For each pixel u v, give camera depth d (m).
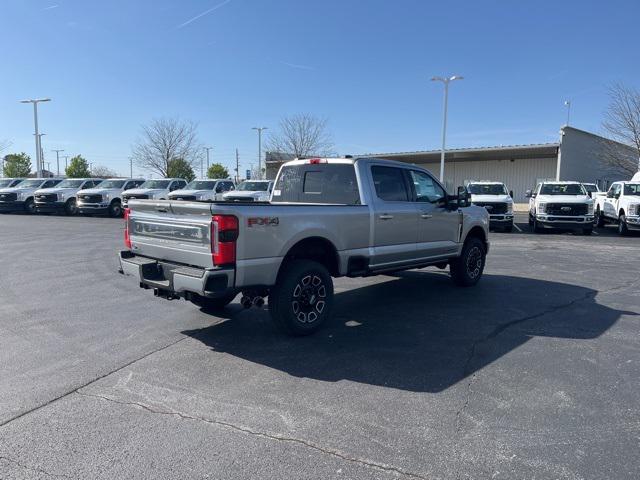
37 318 6.22
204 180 24.58
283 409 3.79
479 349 5.14
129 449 3.22
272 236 5.12
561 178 35.53
